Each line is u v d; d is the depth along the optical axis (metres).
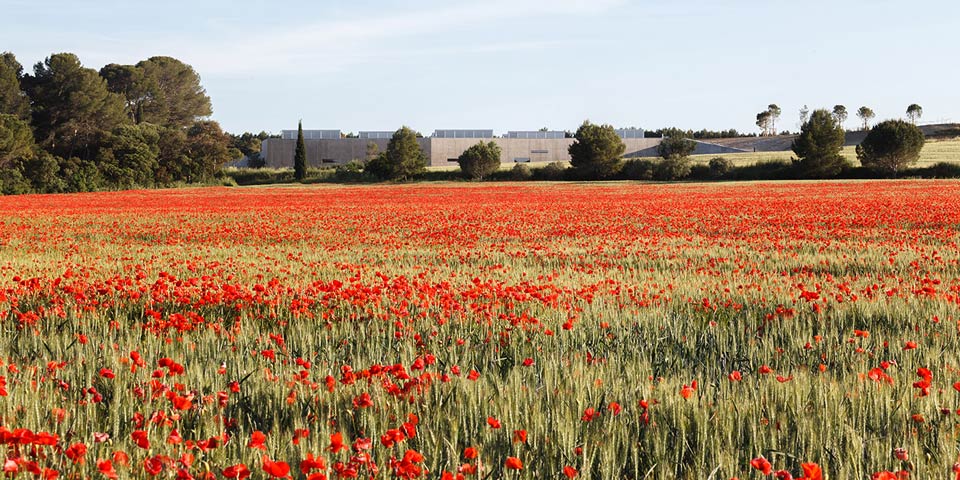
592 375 6.91
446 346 8.68
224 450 5.16
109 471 4.16
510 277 15.61
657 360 8.02
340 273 16.47
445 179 115.06
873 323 9.98
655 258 19.67
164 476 4.61
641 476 5.12
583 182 102.25
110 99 117.19
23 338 8.81
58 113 111.31
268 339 8.49
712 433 5.52
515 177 112.38
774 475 4.66
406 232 31.11
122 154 106.81
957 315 10.09
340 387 6.47
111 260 19.67
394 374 6.49
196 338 8.99
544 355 7.94
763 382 6.70
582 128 109.50
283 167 143.12
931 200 46.19
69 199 69.44
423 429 5.44
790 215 36.16
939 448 5.26
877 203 43.72
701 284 13.80
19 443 4.39
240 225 35.88
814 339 8.73
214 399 6.04
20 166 92.50
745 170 101.88
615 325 9.70
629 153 147.12
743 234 27.59
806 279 14.70
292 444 5.17
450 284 13.42
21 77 120.31
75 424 5.59
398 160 113.75
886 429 5.66
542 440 5.35
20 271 16.61
